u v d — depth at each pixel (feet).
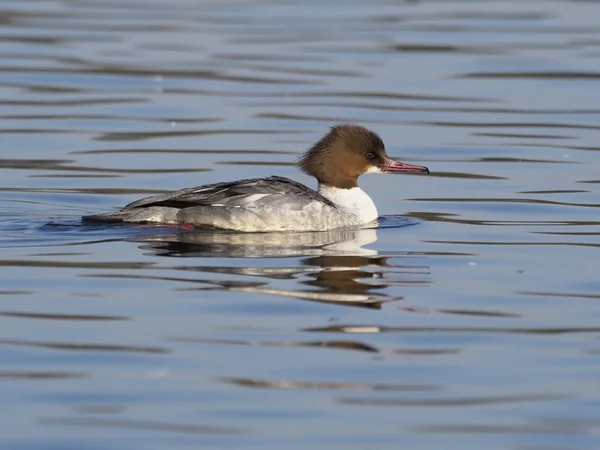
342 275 45.85
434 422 32.65
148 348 37.45
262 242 50.78
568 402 33.91
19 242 49.96
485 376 35.70
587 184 64.44
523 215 57.98
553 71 92.12
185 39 101.76
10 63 92.63
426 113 80.84
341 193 56.65
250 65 93.25
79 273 45.42
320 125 77.51
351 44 100.73
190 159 69.51
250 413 32.99
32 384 34.63
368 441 31.48
